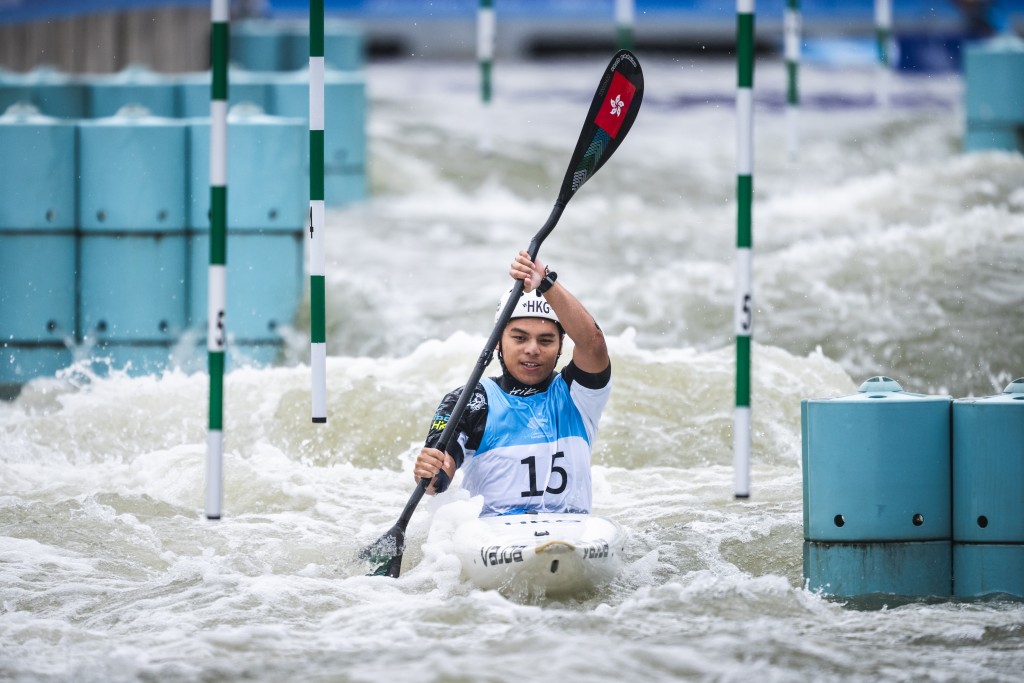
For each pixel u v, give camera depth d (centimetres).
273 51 6481
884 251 4069
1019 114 5875
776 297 3838
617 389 2991
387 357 3547
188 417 2975
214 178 1925
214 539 2284
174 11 7556
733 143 7062
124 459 2806
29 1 7969
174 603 1975
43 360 3403
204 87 4731
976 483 1955
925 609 1900
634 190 6034
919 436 1961
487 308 3944
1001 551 1952
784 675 1602
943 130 7238
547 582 1967
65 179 3394
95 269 3419
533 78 9075
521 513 2114
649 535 2253
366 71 9312
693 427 2886
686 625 1806
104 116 4806
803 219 5069
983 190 5094
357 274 4234
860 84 8838
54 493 2517
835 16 9412
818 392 3062
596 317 3819
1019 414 1941
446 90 8481
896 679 1598
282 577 2097
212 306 1922
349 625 1853
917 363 3422
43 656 1733
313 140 2319
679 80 8988
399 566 2111
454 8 9944
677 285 4012
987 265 3900
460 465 2150
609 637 1753
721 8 9488
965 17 8881
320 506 2453
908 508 1959
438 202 5697
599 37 9831
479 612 1867
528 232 5094
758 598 1919
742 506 2419
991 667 1644
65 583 2075
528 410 2152
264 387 3042
